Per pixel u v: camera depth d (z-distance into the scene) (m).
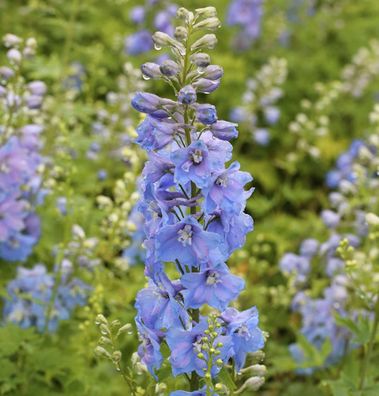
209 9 0.90
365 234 1.52
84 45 2.19
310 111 2.33
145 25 2.14
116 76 2.16
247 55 2.48
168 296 0.91
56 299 1.30
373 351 1.39
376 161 1.53
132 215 1.38
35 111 1.38
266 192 2.06
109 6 2.41
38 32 2.13
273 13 2.78
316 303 1.38
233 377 0.96
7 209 1.30
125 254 1.40
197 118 0.88
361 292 1.15
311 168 2.14
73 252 1.28
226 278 0.89
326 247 1.47
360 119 2.32
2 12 2.11
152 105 0.88
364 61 2.32
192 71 0.90
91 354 1.24
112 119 1.63
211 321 0.89
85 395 1.21
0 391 1.17
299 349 1.35
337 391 1.13
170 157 0.87
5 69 1.31
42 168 1.36
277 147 2.19
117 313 1.27
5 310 1.31
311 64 2.48
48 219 1.43
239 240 0.90
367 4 2.99
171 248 0.88
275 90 1.99
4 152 1.27
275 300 1.45
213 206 0.87
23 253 1.35
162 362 0.93
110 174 1.65
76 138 1.54
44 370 1.18
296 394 1.35
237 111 2.02
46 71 1.59
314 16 2.80
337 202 1.57
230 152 0.88
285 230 1.78
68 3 2.22
